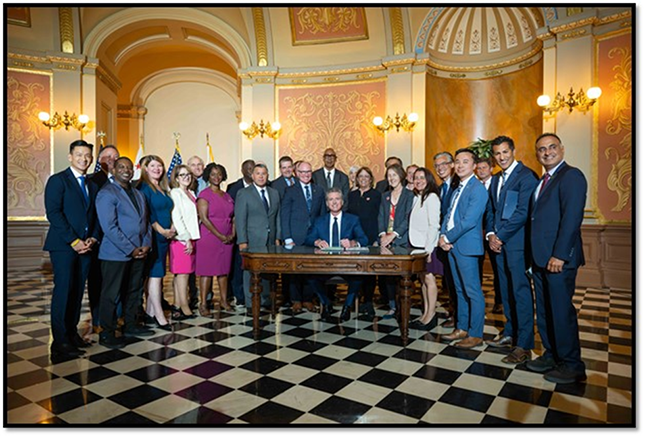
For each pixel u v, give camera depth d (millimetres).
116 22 8320
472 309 3408
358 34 8141
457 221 3443
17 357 3168
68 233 3135
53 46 7945
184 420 2244
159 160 3982
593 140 6145
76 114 8039
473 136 8023
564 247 2641
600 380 2762
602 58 6086
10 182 7676
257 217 4449
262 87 8492
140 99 12180
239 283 4828
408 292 3465
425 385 2697
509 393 2576
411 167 4633
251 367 2996
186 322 4152
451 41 7965
